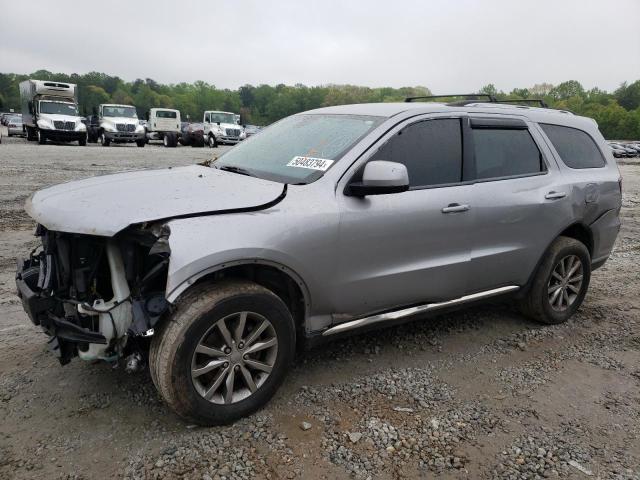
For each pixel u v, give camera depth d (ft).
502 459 9.58
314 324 11.24
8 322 14.15
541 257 14.88
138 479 8.61
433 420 10.61
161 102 466.70
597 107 390.83
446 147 12.84
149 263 10.23
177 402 9.37
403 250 11.87
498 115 14.25
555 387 12.20
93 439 9.52
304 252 10.33
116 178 11.69
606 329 15.74
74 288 9.98
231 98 477.36
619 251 25.77
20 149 70.74
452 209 12.46
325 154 11.78
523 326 15.65
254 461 9.16
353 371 12.37
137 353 9.92
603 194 16.21
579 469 9.40
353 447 9.68
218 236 9.33
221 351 9.75
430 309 12.95
